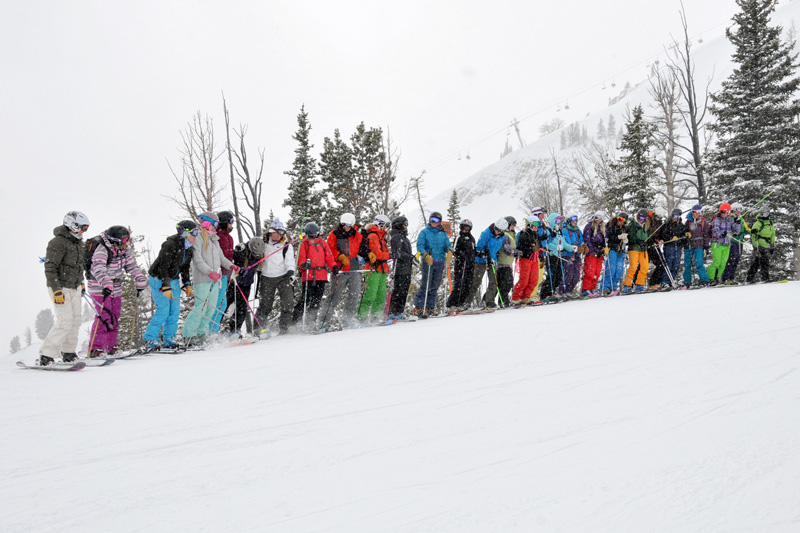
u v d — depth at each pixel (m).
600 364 4.75
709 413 3.32
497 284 10.77
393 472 2.73
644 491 2.37
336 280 9.26
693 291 11.29
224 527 2.24
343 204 23.27
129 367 6.04
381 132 23.28
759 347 4.98
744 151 20.67
